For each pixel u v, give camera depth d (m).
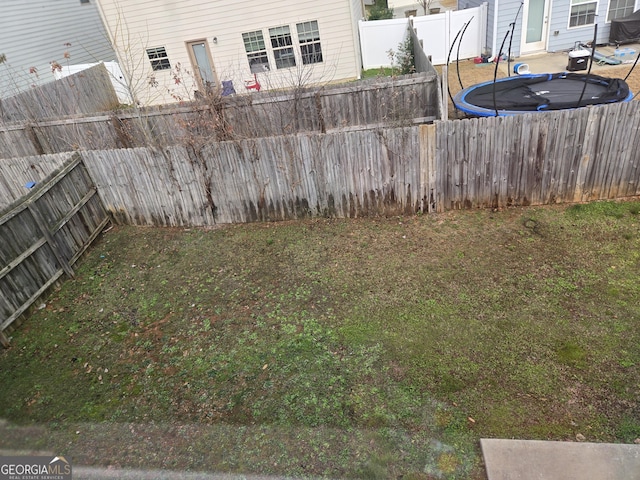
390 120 9.17
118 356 4.98
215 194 7.15
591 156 6.08
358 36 15.20
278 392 4.20
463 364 4.21
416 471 3.36
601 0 12.66
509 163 6.24
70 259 6.62
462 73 13.30
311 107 9.27
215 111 8.77
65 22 19.22
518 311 4.75
